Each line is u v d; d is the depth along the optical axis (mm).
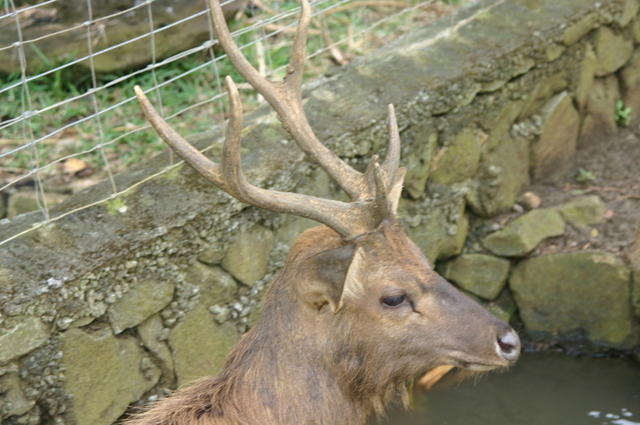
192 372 4676
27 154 5613
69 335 4148
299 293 3602
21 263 4086
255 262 4855
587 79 6598
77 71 6043
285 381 3684
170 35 6074
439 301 3629
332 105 5281
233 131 3363
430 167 5727
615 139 6887
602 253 5922
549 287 6004
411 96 5430
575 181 6551
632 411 5484
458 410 5488
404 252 3639
